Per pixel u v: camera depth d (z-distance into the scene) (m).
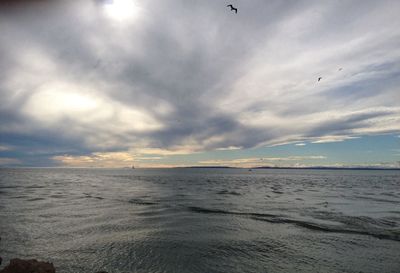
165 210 30.23
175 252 16.30
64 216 26.30
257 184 82.56
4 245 17.19
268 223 23.91
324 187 71.06
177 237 19.36
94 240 18.44
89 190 56.34
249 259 15.44
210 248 17.11
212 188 63.97
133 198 41.66
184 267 14.19
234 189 61.38
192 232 20.77
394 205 35.00
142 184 78.75
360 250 17.00
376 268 14.44
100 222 23.83
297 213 28.75
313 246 17.72
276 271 13.91
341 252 16.67
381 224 23.42
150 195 46.38
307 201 38.94
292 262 15.06
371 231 21.14
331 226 22.73
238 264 14.70
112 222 23.88
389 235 20.08
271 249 17.11
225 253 16.30
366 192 55.94
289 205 34.59
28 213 27.50
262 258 15.61
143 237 19.25
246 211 29.86
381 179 130.38
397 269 14.34
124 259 15.10
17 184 71.88
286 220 25.06
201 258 15.45
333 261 15.32
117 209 30.70
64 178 115.94
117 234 19.98
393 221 24.59
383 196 47.22
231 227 22.45
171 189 60.19
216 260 15.20
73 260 14.88
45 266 10.88
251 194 49.34
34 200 37.59
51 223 23.23
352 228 22.06
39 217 25.61
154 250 16.58
